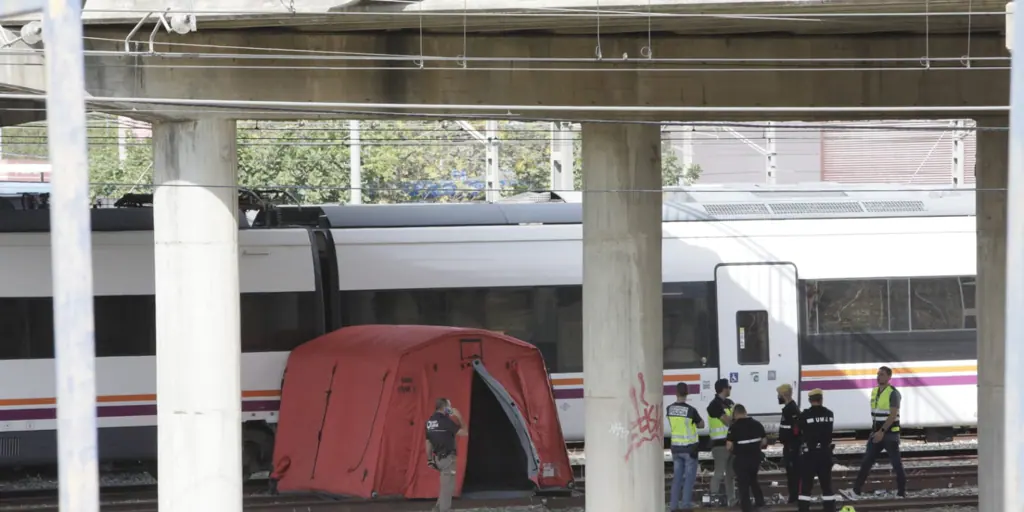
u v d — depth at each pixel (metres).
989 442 44.12
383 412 44.72
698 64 38.75
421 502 45.06
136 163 96.56
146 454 50.41
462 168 105.88
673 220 56.03
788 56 38.97
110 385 50.00
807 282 56.00
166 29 34.22
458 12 32.41
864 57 39.28
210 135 37.41
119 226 51.00
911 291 56.59
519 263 54.12
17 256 49.28
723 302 55.31
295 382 48.47
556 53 38.28
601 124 40.69
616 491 41.00
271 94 36.97
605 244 40.91
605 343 41.03
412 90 37.84
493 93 38.22
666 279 54.97
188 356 37.44
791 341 55.66
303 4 32.97
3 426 48.97
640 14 32.22
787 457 43.69
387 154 98.69
